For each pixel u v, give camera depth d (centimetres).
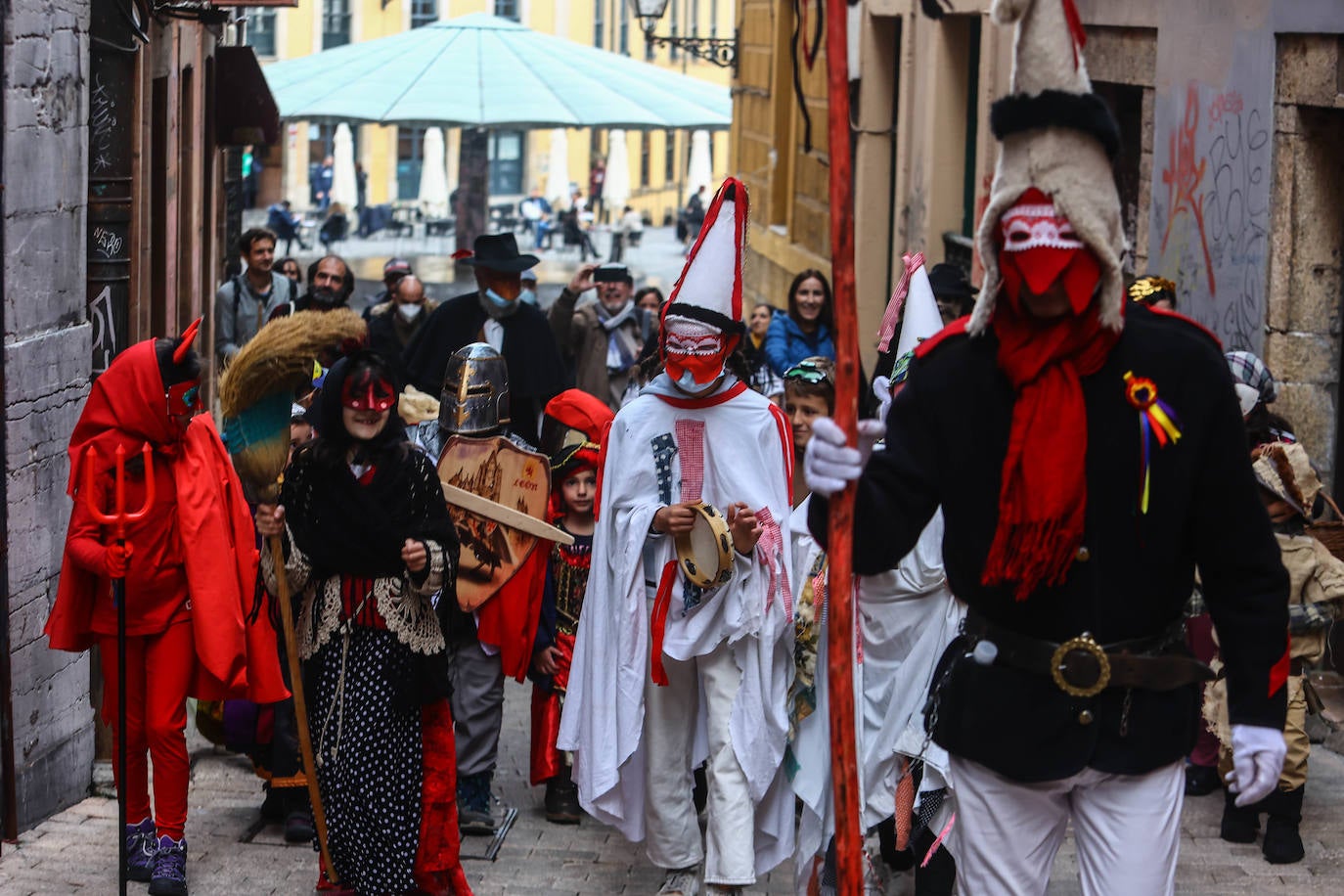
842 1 332
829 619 340
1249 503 345
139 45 905
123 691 548
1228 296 984
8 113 615
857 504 352
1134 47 1132
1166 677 345
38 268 649
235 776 731
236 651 566
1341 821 691
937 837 491
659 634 566
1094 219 326
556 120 2558
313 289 1092
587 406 689
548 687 674
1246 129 957
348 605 550
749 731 559
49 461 656
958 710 357
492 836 666
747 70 2569
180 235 1344
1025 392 338
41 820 656
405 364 1003
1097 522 341
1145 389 337
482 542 647
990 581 343
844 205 333
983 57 1373
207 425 578
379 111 2511
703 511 555
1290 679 644
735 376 596
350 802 550
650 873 629
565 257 4544
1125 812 349
